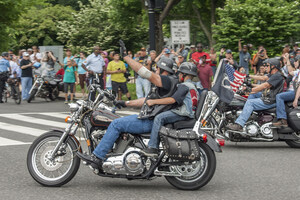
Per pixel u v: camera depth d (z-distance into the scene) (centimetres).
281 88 1006
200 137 671
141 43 4131
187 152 656
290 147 1039
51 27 5012
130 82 2811
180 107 682
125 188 698
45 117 1532
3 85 2036
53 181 697
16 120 1459
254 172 794
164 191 682
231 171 802
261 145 1071
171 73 696
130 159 668
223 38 2192
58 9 5175
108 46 4056
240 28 2147
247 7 2131
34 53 2158
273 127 1004
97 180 743
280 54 2144
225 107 1020
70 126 699
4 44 2962
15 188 689
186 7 3656
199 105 707
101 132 693
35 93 2059
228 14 2206
